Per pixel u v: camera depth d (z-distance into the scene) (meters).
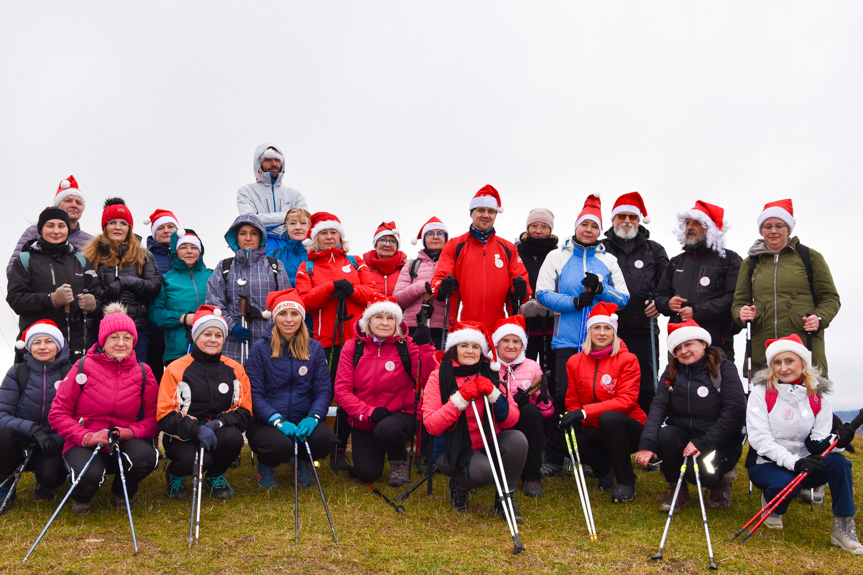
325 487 6.07
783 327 6.28
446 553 4.55
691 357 5.66
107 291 6.56
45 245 6.27
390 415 5.98
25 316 6.20
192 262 7.11
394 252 8.11
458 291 6.95
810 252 6.36
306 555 4.44
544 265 7.09
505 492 4.84
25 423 5.24
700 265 6.93
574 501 5.81
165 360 6.89
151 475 6.39
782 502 5.13
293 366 6.05
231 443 5.49
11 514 5.18
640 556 4.61
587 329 6.15
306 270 7.21
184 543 4.62
